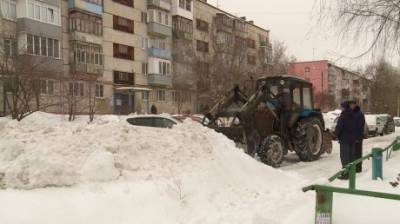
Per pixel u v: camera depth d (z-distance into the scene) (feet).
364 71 57.62
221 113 39.60
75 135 21.34
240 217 18.72
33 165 17.80
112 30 120.26
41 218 15.51
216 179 22.21
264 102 39.88
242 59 136.36
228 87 122.01
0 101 74.23
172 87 138.10
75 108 79.87
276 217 19.15
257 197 22.29
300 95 44.65
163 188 19.24
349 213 18.76
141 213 17.43
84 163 19.21
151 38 133.80
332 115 129.80
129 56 125.90
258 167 26.30
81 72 106.32
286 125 42.14
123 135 22.08
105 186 18.35
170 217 17.89
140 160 21.09
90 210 16.57
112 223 16.51
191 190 20.20
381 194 15.37
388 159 37.65
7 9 91.25
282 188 24.95
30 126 23.61
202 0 155.84
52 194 16.98
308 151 43.60
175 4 141.28
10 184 17.37
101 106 105.29
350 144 32.09
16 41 84.79
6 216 15.21
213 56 135.44
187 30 144.97
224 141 26.86
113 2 120.78
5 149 19.99
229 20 162.40
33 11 94.63
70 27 106.93
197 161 22.82
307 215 19.36
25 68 67.46
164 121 44.55
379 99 169.78
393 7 44.45
